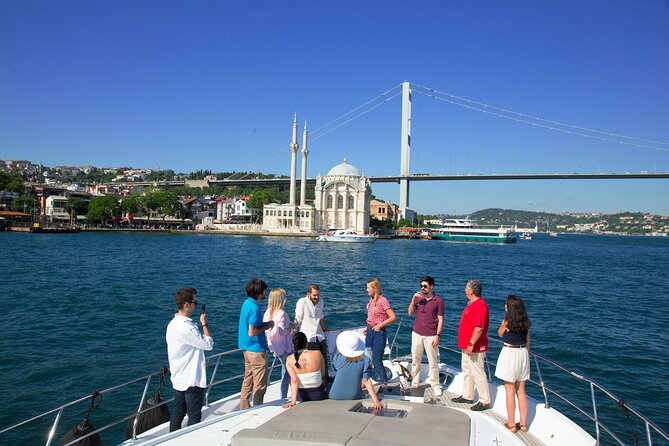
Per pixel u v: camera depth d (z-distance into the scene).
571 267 86.06
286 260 85.81
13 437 14.20
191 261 75.75
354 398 8.84
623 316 36.31
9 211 168.88
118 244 111.62
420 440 6.79
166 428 9.48
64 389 18.03
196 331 8.89
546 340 27.44
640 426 15.84
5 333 25.80
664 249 190.50
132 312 32.25
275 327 10.26
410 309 11.41
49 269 56.06
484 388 9.96
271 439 6.80
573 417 16.44
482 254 120.88
